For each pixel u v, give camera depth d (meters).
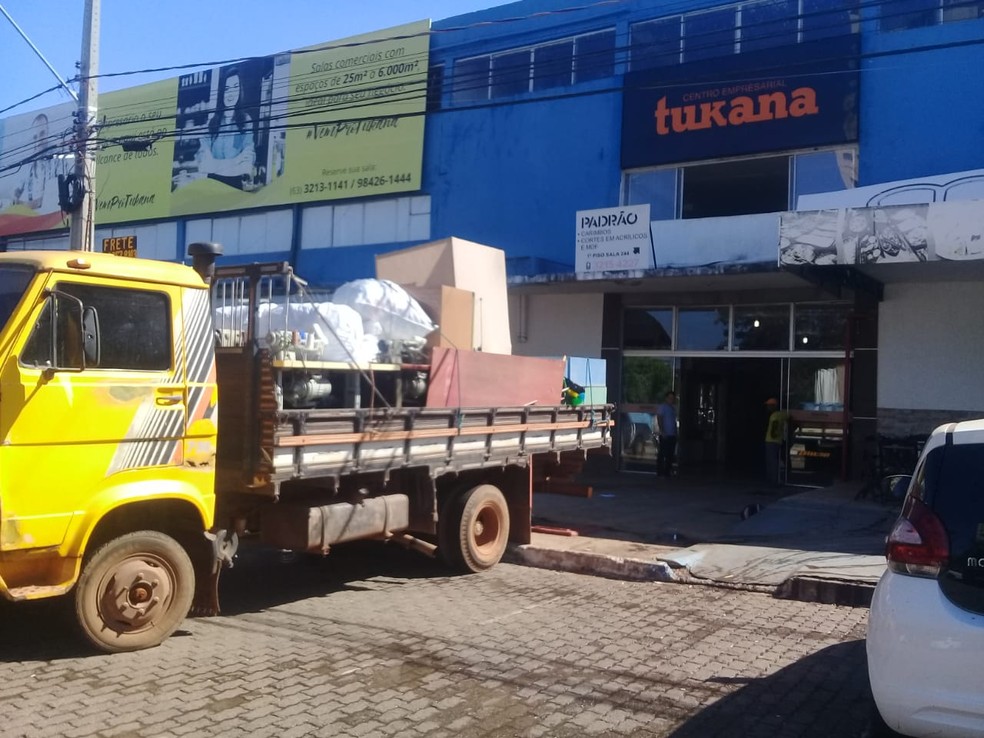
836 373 15.78
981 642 3.88
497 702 5.29
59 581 5.68
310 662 5.99
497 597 8.12
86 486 5.72
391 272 9.59
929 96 14.55
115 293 6.00
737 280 15.22
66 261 5.72
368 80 20.34
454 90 19.30
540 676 5.79
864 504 12.76
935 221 11.41
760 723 5.04
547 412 9.78
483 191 18.86
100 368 5.85
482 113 18.95
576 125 17.84
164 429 6.14
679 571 9.08
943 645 3.96
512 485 9.97
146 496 6.01
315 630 6.80
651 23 17.11
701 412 18.52
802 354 16.09
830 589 8.18
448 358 8.14
